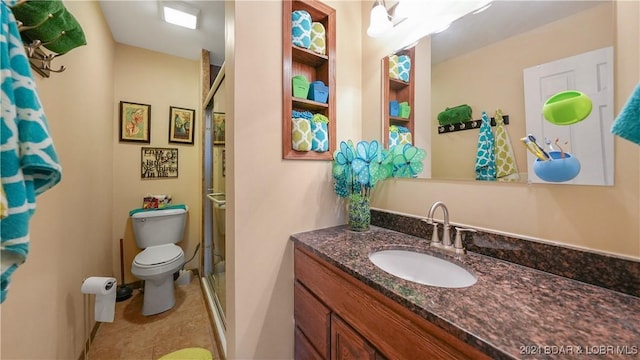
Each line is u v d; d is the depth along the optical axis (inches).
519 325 18.8
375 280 26.8
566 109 27.2
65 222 48.7
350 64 54.7
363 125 56.4
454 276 33.3
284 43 44.7
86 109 59.7
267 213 43.8
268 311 44.1
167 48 92.0
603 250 25.5
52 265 43.5
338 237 43.9
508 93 33.0
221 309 67.0
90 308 61.2
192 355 54.5
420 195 44.8
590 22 26.2
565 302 22.2
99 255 70.6
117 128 86.4
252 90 41.9
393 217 48.3
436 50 42.0
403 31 47.6
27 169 22.7
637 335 17.7
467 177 37.7
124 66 87.9
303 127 46.2
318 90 49.0
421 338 22.2
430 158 43.2
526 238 30.8
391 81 50.3
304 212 47.9
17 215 20.8
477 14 36.5
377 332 27.0
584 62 26.6
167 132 95.7
